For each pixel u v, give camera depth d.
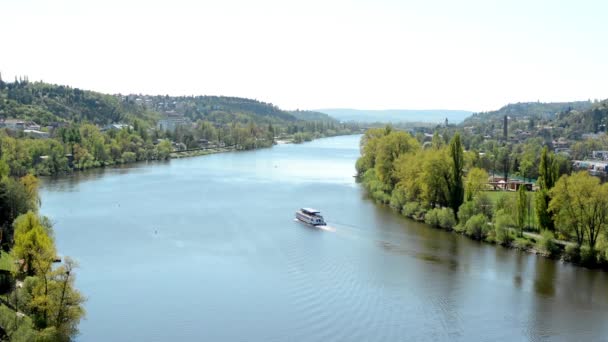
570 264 112.81
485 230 131.00
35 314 76.69
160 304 92.06
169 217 155.38
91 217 153.88
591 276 105.62
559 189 116.25
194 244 127.38
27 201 124.81
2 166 147.62
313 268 110.25
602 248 110.25
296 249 123.62
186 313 88.62
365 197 191.75
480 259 116.31
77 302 79.81
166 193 196.50
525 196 129.12
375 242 129.50
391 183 184.88
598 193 111.25
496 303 92.69
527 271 108.38
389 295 96.19
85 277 104.19
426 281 102.88
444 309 90.50
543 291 97.94
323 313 89.12
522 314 88.50
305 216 148.88
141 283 101.50
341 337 81.25
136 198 185.00
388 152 185.62
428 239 132.62
